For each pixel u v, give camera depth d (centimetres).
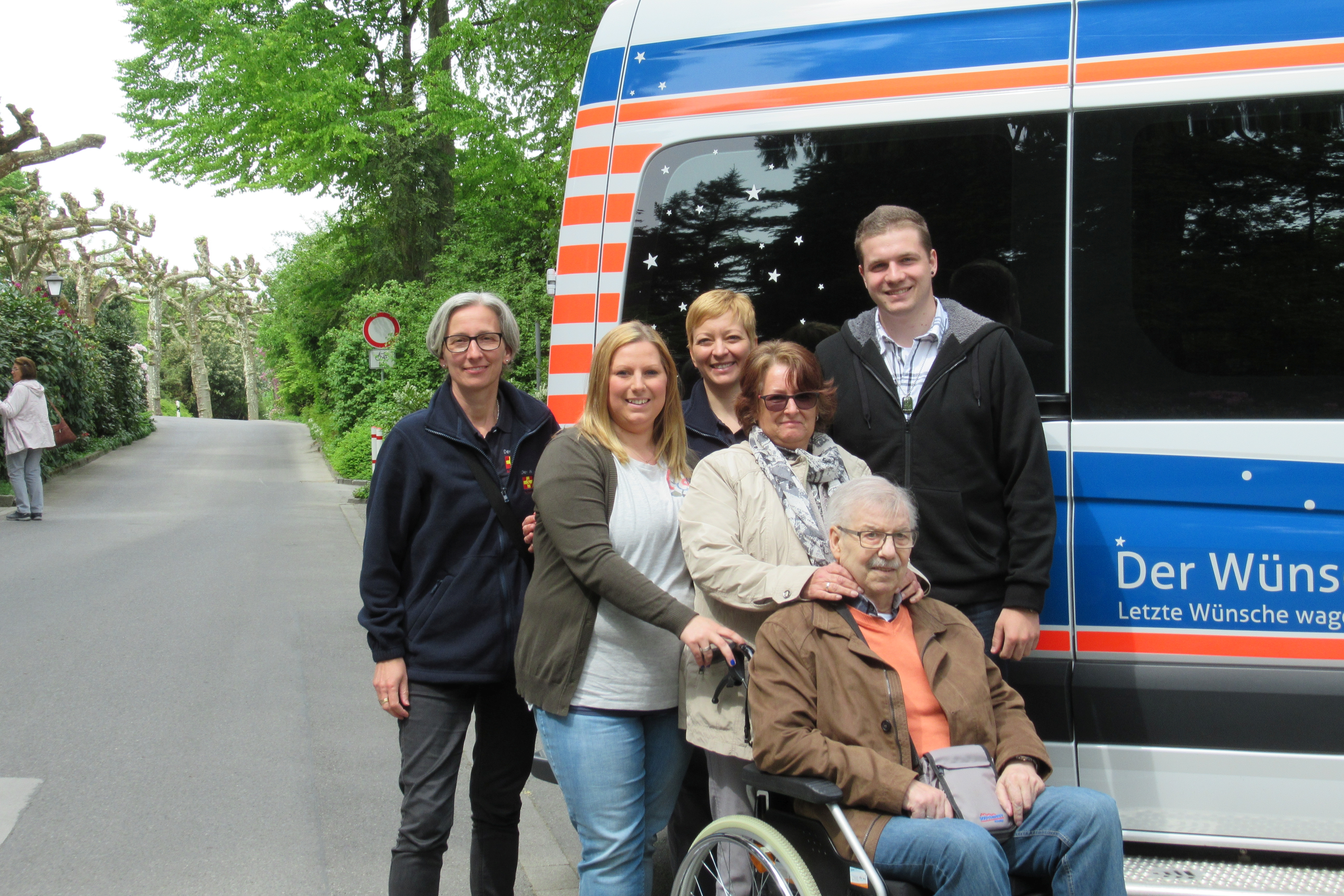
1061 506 306
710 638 256
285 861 381
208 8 2019
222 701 570
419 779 285
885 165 328
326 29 2084
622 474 279
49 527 1252
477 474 291
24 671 615
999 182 317
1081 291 310
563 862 396
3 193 3419
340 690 598
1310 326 297
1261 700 292
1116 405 306
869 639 270
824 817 259
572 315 354
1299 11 301
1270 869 291
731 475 280
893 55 328
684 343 346
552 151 2064
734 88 342
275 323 4216
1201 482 299
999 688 275
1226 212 302
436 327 294
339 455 2081
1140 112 307
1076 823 252
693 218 345
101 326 2895
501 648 291
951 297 320
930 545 294
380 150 2147
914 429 295
